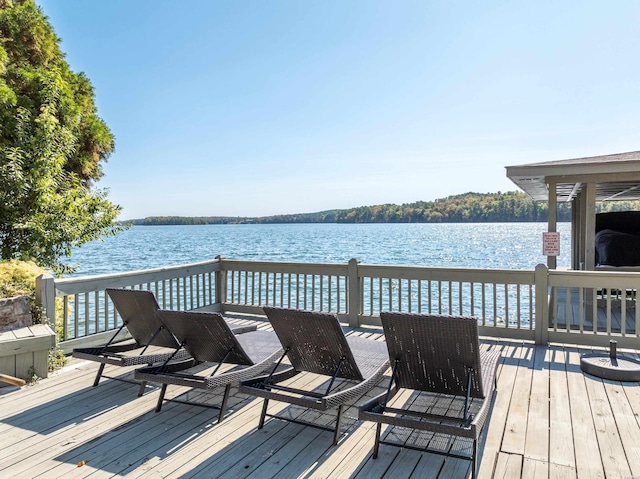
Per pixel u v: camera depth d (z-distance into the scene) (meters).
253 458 2.60
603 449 2.65
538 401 3.40
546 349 4.86
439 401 3.43
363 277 5.83
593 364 3.99
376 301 11.82
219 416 3.11
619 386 3.71
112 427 3.02
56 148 7.24
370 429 3.00
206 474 2.43
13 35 8.04
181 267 6.04
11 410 3.31
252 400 3.51
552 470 2.43
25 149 6.86
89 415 3.22
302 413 3.26
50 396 3.59
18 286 4.39
